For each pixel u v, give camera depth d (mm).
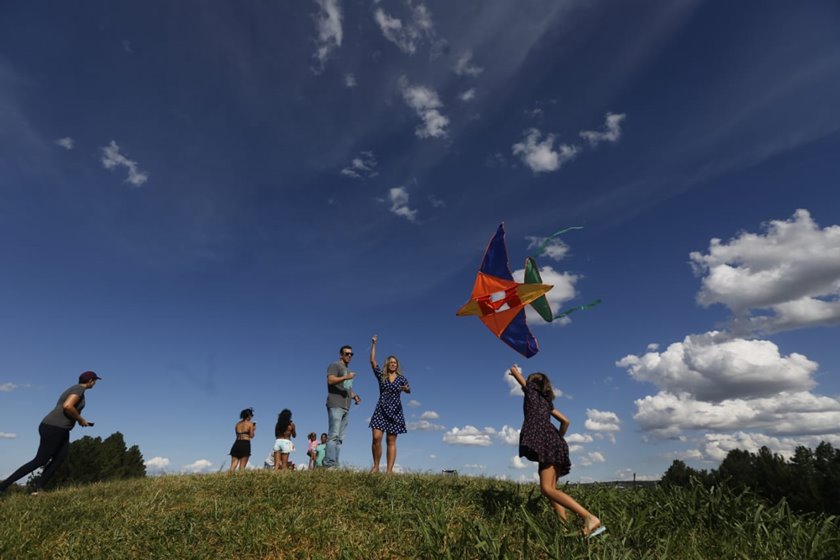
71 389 7910
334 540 4781
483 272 5547
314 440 13023
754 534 4664
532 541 4500
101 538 5047
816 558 4176
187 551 4734
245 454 10898
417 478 7309
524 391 5215
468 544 4250
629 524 4633
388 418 8180
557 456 4711
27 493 7750
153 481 8117
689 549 4332
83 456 22891
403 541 4680
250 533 4957
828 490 23344
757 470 27016
